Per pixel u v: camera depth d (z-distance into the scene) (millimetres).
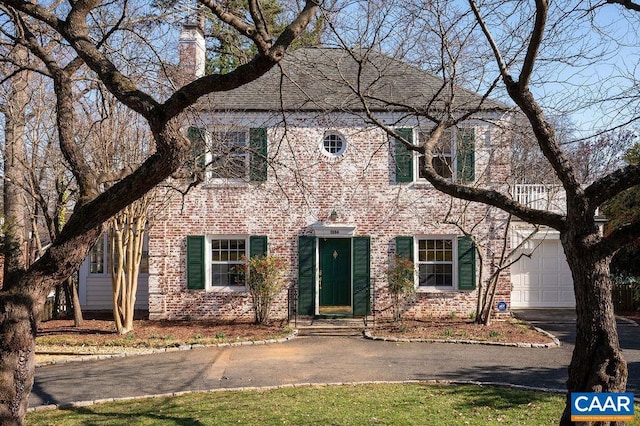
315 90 17281
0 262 15016
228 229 18188
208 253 18344
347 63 18219
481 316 17047
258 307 17406
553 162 5965
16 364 6168
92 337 15500
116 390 10359
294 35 5855
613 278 20594
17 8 6449
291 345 14562
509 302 18109
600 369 5629
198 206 18219
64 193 17656
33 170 15305
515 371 11508
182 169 10844
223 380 10984
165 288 18172
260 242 18125
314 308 18016
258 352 13688
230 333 15875
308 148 17969
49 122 15836
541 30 5832
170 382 10883
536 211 6184
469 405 8844
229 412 8594
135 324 17375
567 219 5906
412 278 17766
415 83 17922
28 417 8734
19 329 6184
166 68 9289
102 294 21141
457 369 11719
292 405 8898
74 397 9930
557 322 17984
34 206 18094
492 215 18062
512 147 16812
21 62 10211
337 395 9539
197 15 9359
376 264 18141
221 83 5680
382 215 18125
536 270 21078
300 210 18125
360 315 18016
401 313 18109
